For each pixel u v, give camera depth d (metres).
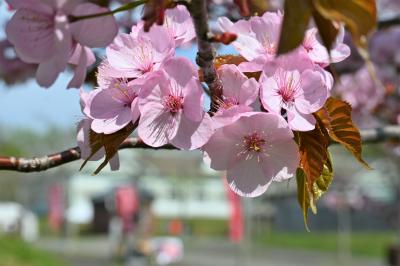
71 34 0.33
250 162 0.38
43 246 7.06
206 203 11.77
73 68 0.37
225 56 0.40
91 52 0.35
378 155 3.74
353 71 1.25
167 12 0.39
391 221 4.25
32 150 9.70
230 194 3.07
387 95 1.39
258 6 0.43
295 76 0.38
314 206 0.39
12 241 4.52
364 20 0.30
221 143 0.38
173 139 0.37
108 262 5.09
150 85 0.38
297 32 0.30
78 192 11.55
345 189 4.64
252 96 0.38
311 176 0.39
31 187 11.64
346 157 4.69
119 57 0.39
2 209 10.26
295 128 0.38
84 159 0.40
